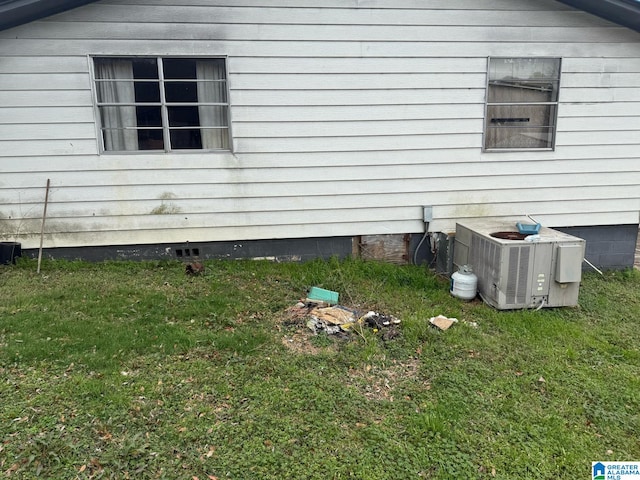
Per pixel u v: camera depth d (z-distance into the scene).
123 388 3.69
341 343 4.57
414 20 6.27
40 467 2.92
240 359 4.18
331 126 6.44
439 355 4.45
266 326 4.84
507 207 6.93
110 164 6.24
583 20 6.48
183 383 3.80
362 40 6.25
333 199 6.67
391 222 6.83
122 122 6.24
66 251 6.44
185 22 5.96
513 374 4.21
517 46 6.47
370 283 6.22
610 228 7.17
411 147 6.61
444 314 5.40
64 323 4.64
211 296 5.46
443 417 3.55
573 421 3.62
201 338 4.47
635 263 7.95
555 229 7.07
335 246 6.85
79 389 3.63
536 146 6.86
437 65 6.41
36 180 6.18
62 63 5.91
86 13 5.80
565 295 5.64
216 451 3.14
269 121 6.33
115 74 6.09
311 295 5.56
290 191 6.58
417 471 3.08
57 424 3.27
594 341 4.88
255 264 6.59
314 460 3.11
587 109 6.75
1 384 3.66
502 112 6.71
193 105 6.23
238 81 6.18
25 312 4.87
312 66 6.24
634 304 5.95
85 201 6.31
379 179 6.67
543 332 5.01
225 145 6.44
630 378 4.21
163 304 5.20
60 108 6.02
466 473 3.07
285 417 3.48
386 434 3.37
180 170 6.37
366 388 3.90
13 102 5.93
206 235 6.60
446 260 6.68
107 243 6.47
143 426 3.31
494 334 4.96
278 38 6.12
